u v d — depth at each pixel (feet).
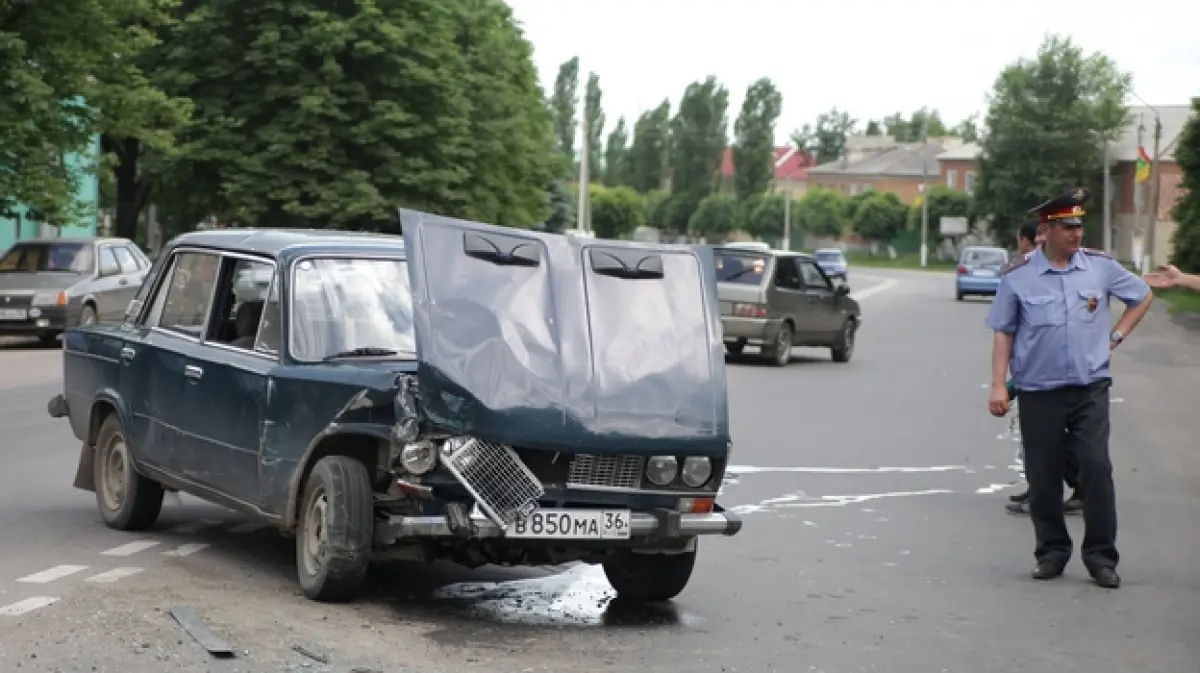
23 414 55.36
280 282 28.45
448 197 136.56
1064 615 27.86
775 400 68.85
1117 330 31.42
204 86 131.54
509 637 24.72
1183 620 27.61
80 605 24.85
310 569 26.40
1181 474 48.47
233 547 31.24
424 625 25.23
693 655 24.11
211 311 30.45
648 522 25.20
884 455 50.90
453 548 25.79
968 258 198.80
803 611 27.71
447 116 136.67
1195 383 82.94
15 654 21.91
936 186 447.42
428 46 134.51
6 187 94.48
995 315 31.42
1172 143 383.86
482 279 25.73
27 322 89.51
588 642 24.66
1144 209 384.68
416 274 25.35
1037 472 31.14
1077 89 389.60
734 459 48.75
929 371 88.17
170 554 30.17
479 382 24.64
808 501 40.81
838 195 482.69
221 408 28.86
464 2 152.97
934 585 30.37
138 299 33.65
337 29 127.54
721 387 26.07
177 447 30.35
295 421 26.86
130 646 22.54
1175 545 35.55
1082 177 387.55
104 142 145.59
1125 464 50.75
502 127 148.36
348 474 25.86
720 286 89.15
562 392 24.94
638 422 25.09
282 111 130.21
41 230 152.46
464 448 24.50
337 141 131.75
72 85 97.76
